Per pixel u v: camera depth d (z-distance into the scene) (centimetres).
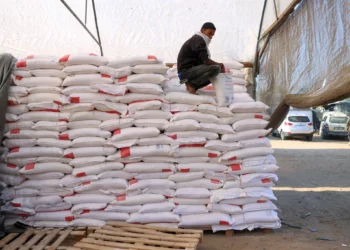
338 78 448
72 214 457
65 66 453
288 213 597
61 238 418
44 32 682
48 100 448
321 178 904
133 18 703
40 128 452
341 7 445
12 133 451
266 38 701
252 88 742
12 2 631
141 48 739
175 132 459
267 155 483
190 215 467
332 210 615
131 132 449
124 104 461
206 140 465
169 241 405
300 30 573
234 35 707
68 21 679
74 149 453
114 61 455
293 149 1529
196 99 464
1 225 445
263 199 477
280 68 666
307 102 521
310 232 501
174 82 518
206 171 463
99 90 448
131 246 386
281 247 441
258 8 662
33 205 454
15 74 452
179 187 466
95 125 458
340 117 1944
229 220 466
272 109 717
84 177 453
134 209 459
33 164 452
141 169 454
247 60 732
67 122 457
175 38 726
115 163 454
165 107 464
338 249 438
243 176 474
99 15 687
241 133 471
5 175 457
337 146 1638
